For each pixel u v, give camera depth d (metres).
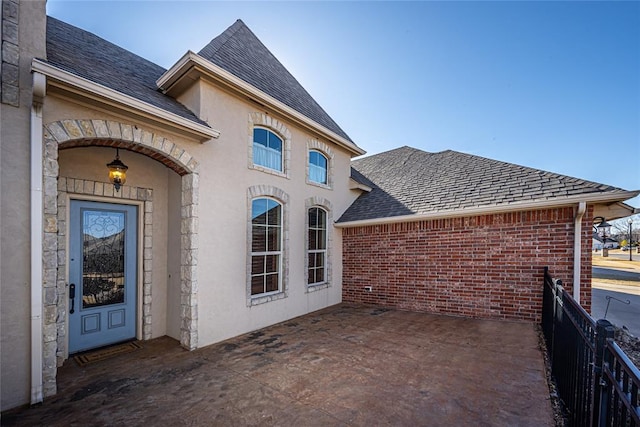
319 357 4.79
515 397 3.51
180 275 5.52
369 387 3.78
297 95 8.91
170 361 4.65
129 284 5.65
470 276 7.25
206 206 5.47
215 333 5.54
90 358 4.77
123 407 3.33
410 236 8.17
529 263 6.58
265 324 6.61
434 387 3.76
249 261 6.25
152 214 5.87
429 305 7.82
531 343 5.31
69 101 3.87
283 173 7.36
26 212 3.40
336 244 9.32
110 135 4.24
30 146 3.44
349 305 8.86
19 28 3.44
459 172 9.47
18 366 3.31
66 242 4.80
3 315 3.22
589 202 5.83
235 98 6.10
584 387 2.54
